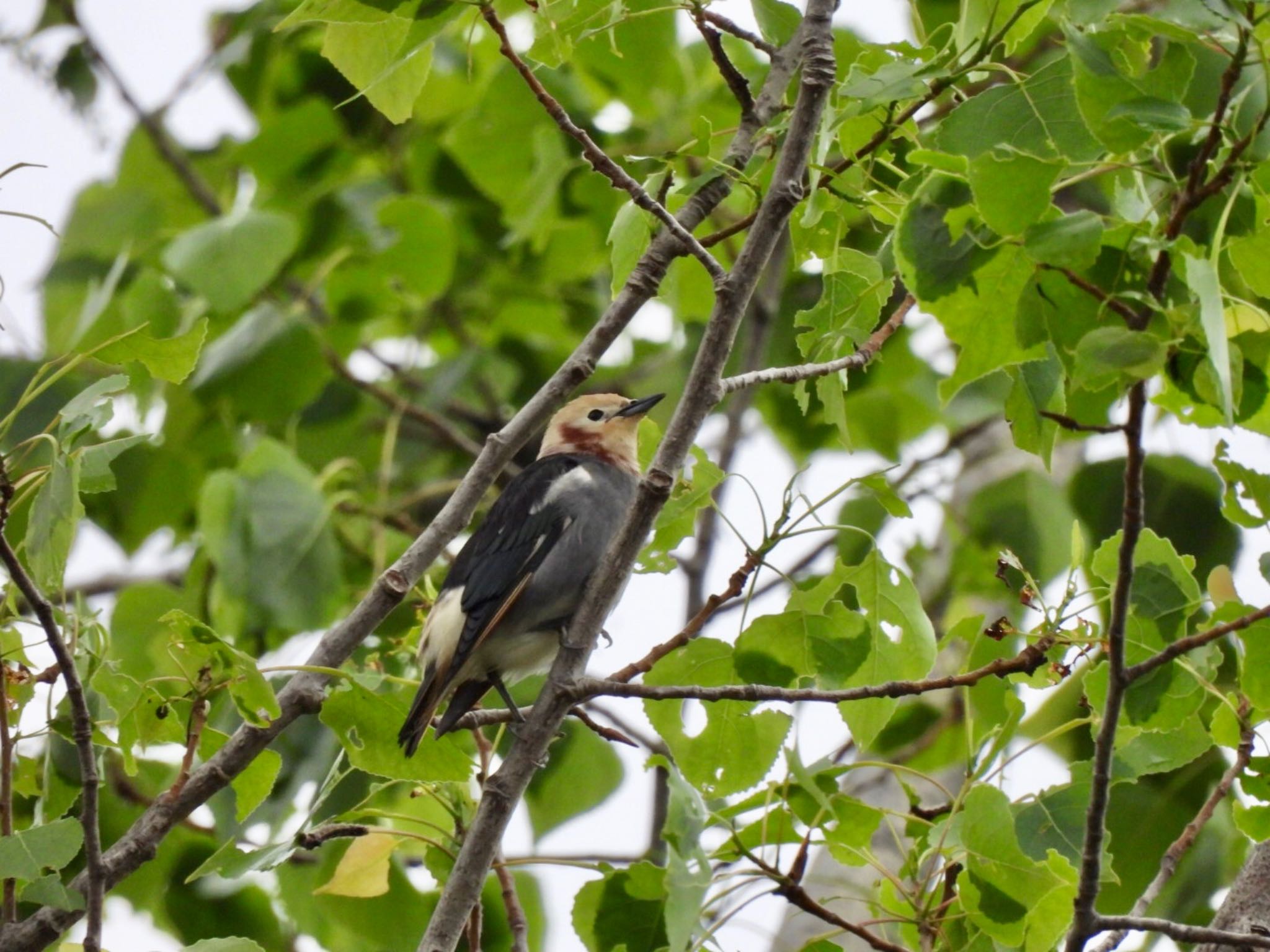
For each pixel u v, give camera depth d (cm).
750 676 910
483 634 1059
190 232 1488
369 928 1183
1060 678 832
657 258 952
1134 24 709
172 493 1622
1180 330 639
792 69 976
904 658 902
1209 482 1320
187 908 1311
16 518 1125
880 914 954
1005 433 1717
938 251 717
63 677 738
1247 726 856
